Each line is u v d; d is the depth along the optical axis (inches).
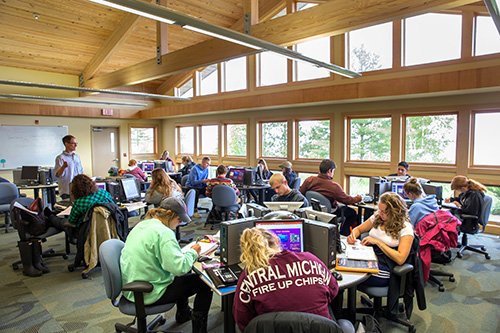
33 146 327.3
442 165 216.7
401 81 205.9
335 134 260.1
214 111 319.9
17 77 305.9
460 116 205.5
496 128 197.8
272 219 87.3
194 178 253.3
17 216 140.3
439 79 192.5
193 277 89.1
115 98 367.6
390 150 235.5
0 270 147.8
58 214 154.3
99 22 263.0
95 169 372.2
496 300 120.8
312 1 251.4
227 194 200.5
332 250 83.4
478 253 169.0
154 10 99.0
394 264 92.7
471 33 191.0
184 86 372.8
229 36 120.6
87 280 137.6
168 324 104.9
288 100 261.6
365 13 120.8
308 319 52.3
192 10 270.1
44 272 144.4
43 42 274.7
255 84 299.0
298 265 62.4
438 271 137.6
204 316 91.2
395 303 91.1
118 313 111.7
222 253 85.0
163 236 82.1
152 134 417.4
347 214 170.4
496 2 86.9
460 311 113.1
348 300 91.6
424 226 115.6
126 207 161.2
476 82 180.5
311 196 157.9
